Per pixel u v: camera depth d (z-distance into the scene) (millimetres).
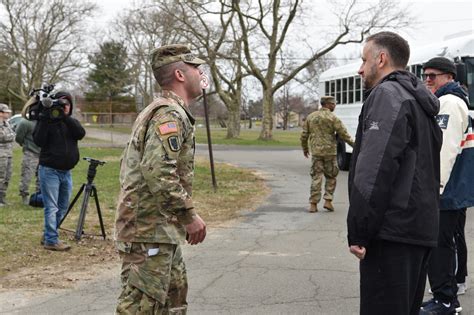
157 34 36656
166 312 3875
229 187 14430
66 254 7379
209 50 34125
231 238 8508
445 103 5000
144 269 3607
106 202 11547
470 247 7695
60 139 7441
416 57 14859
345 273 6562
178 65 3711
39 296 5777
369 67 3699
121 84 60031
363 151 3424
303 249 7777
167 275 3662
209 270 6719
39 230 8680
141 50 53125
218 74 41875
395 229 3408
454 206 5090
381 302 3506
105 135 45062
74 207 10867
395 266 3459
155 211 3609
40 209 10648
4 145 11016
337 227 9312
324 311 5324
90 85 67000
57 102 7348
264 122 38781
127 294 3666
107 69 65688
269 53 37750
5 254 7309
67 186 7742
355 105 18547
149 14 51875
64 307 5453
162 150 3502
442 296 5203
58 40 57875
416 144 3477
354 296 5754
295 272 6613
